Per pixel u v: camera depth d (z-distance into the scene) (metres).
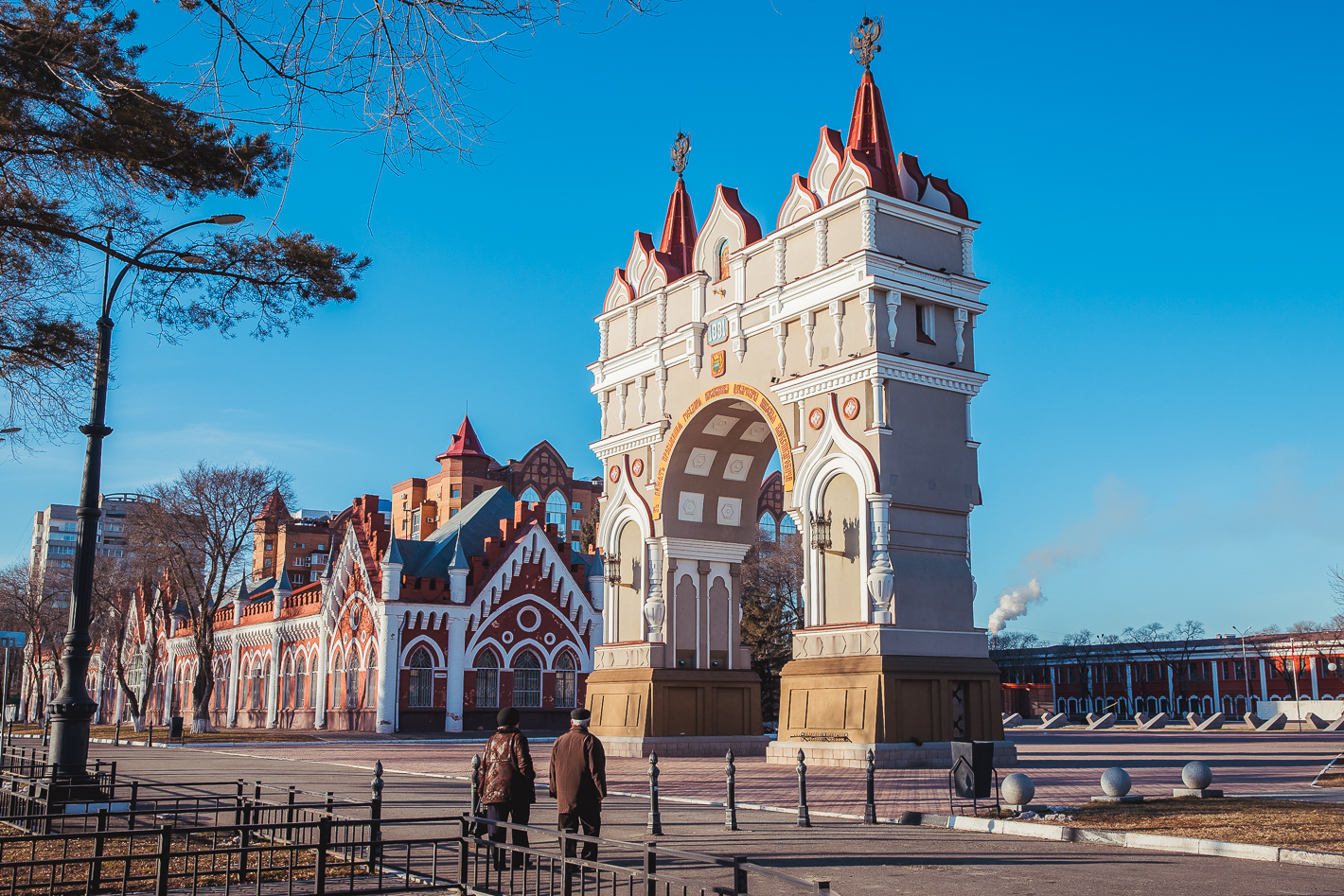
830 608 34.06
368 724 61.41
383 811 20.06
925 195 36.12
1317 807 18.17
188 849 14.73
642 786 25.80
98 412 20.16
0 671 81.56
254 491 64.25
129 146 15.66
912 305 34.72
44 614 92.25
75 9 15.13
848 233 34.84
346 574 66.62
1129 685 123.62
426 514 90.38
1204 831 15.73
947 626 33.19
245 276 17.81
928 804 20.77
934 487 33.75
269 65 9.42
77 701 19.28
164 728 85.81
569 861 9.66
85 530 19.78
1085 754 37.06
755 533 43.72
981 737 32.69
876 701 31.16
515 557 64.56
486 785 13.74
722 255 41.06
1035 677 133.88
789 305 36.66
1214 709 115.06
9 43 14.21
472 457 113.56
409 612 61.03
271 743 51.62
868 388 33.50
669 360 42.19
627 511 43.62
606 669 42.72
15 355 18.11
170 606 95.38
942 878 13.08
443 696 61.22
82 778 19.16
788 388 36.06
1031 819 17.58
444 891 12.23
